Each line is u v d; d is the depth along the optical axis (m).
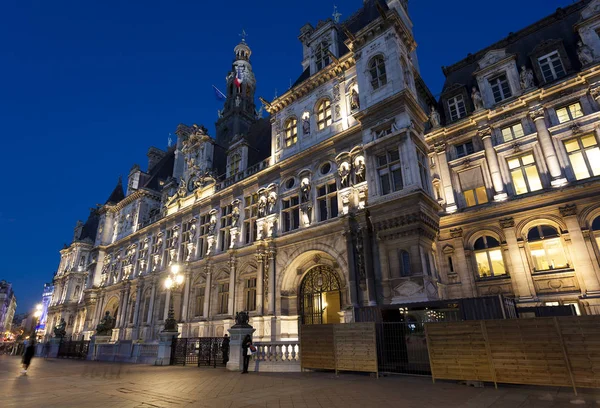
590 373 9.66
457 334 12.03
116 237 50.12
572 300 16.64
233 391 11.45
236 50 51.53
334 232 22.45
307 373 15.49
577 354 9.95
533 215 18.55
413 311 15.25
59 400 10.34
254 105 48.50
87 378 15.70
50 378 16.11
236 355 18.00
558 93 19.38
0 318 127.75
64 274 63.66
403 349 13.86
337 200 23.78
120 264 46.19
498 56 22.89
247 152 33.69
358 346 14.21
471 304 13.53
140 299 38.66
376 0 23.97
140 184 52.19
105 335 32.16
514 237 18.83
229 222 31.44
